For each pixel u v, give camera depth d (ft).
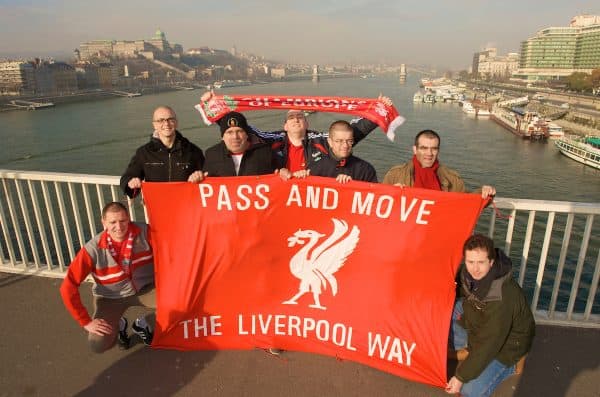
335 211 10.37
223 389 10.02
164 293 10.79
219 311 11.05
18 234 15.43
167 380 10.32
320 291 10.75
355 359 10.66
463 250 9.16
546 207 11.70
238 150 11.39
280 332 11.09
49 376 10.52
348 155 11.52
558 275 12.27
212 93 12.40
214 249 10.78
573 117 218.79
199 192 10.61
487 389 9.30
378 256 10.36
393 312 10.34
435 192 9.82
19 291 14.32
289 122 12.21
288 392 9.90
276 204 10.53
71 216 68.95
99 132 189.37
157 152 12.21
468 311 9.70
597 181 119.96
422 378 10.05
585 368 10.70
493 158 146.10
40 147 157.07
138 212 57.88
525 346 9.34
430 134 10.87
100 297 10.84
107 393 9.99
